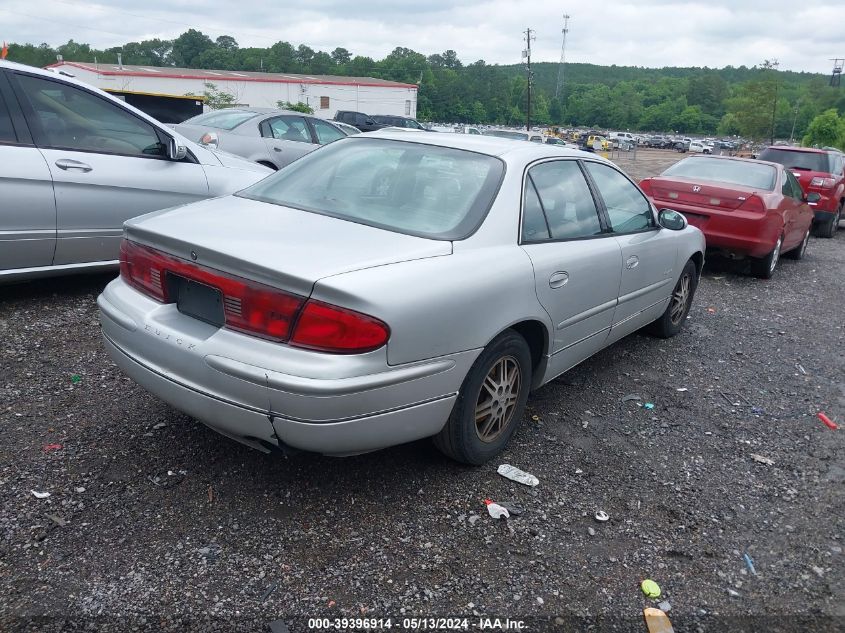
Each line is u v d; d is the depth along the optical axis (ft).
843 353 20.16
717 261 33.58
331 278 8.76
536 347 12.66
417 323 9.29
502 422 11.98
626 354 18.44
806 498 11.88
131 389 13.47
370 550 9.47
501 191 11.54
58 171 16.69
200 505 10.11
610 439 13.41
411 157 12.38
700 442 13.65
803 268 34.47
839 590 9.59
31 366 14.02
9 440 11.28
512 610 8.66
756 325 22.40
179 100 58.95
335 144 13.55
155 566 8.84
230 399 9.11
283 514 10.06
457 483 11.25
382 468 11.47
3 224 15.93
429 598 8.72
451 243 10.43
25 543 9.02
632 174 117.19
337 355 8.74
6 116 16.12
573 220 13.38
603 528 10.50
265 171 22.31
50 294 18.42
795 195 32.40
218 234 9.91
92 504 9.91
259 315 8.98
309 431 8.85
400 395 9.43
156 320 9.98
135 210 18.28
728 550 10.27
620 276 14.60
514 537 10.05
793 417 15.26
